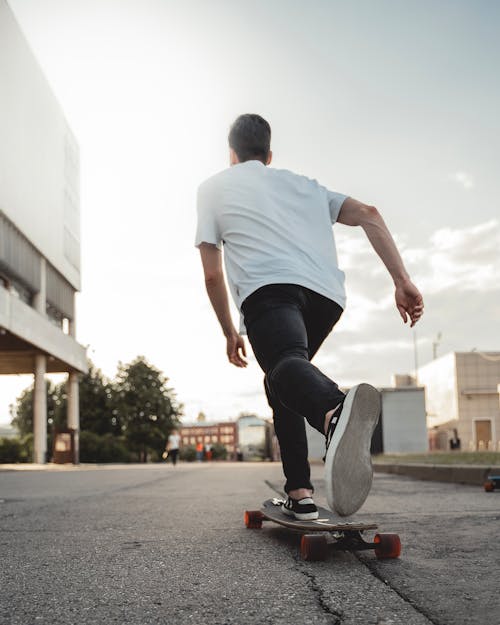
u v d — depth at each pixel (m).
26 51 30.64
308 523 2.70
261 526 3.72
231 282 2.62
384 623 1.64
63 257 36.38
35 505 5.75
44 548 3.06
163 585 2.16
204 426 180.38
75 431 35.34
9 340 30.81
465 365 48.53
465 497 6.12
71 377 39.75
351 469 1.96
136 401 60.50
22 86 29.92
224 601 1.91
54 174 34.97
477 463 10.94
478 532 3.38
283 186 2.72
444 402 51.50
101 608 1.86
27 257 30.81
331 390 2.07
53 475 15.37
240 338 2.89
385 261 2.56
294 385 2.13
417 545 2.93
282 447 2.91
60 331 34.69
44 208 33.00
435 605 1.82
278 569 2.39
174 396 62.28
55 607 1.88
